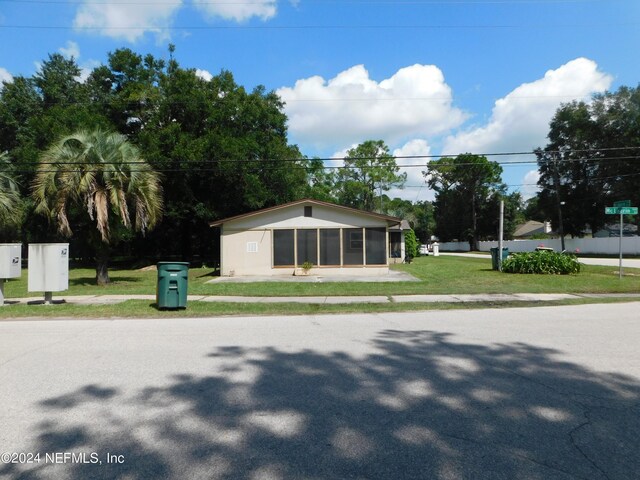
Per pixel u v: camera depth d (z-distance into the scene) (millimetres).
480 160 66250
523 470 3129
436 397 4566
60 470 3172
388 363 5887
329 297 13961
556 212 48562
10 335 8141
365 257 23172
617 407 4277
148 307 11805
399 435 3691
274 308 11570
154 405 4410
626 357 6129
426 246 52438
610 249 41938
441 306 11852
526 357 6164
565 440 3584
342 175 68500
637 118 41594
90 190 17750
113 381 5191
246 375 5398
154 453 3414
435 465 3203
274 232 23453
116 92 36375
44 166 17797
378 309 11391
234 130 32188
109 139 18172
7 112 38250
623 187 42938
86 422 4008
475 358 6125
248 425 3912
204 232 36031
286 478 3039
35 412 4258
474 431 3756
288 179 33500
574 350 6559
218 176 29734
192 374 5457
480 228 69500
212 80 33531
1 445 3574
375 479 3021
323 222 23328
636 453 3373
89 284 19656
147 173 19250
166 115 30969
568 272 19969
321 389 4844
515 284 16781
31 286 12172
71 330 8664
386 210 71062
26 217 30438
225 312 10984
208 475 3084
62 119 28750
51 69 41406
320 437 3662
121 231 20078
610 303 12203
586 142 45312
